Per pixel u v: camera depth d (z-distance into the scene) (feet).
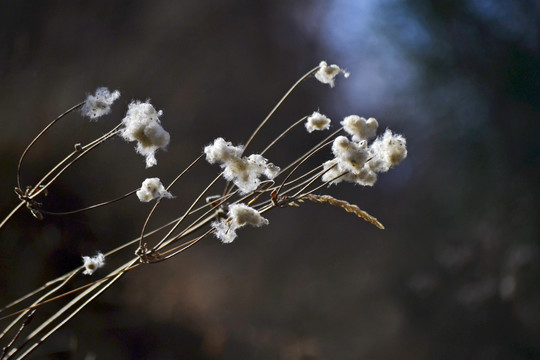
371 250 10.95
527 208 8.63
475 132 9.33
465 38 9.18
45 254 5.30
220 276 8.84
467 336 8.78
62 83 7.86
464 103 9.41
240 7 12.08
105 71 8.81
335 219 11.62
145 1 10.05
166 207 8.77
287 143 12.41
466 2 9.13
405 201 10.72
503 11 9.04
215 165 9.62
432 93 9.70
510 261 8.55
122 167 7.01
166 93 10.34
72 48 8.36
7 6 7.62
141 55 9.79
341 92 12.46
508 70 8.89
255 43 12.32
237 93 11.71
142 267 6.68
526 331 8.14
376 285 10.37
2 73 7.22
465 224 9.52
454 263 9.34
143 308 6.21
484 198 9.27
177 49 10.71
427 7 9.30
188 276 8.07
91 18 8.80
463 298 8.97
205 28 11.35
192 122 10.74
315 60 12.94
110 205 6.53
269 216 11.18
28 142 6.36
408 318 9.62
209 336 6.97
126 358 5.49
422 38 9.70
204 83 11.16
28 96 7.14
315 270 10.94
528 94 8.86
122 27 9.56
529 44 8.86
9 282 4.88
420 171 10.28
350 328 9.89
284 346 8.30
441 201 9.93
